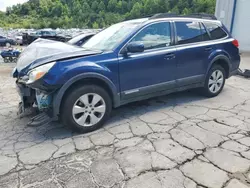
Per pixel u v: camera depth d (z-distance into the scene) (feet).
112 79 10.95
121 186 7.24
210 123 11.47
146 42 12.07
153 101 14.67
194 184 7.23
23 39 92.48
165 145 9.48
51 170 8.10
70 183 7.42
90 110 10.69
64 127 11.37
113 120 12.04
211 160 8.43
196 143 9.61
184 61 13.28
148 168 8.06
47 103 9.89
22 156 8.95
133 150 9.20
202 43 14.11
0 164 8.46
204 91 15.08
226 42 15.21
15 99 16.05
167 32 12.81
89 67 10.21
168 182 7.35
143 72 11.90
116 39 11.98
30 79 9.71
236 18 37.32
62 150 9.33
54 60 9.96
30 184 7.42
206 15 15.05
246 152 8.91
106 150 9.27
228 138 9.99
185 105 13.97
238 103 14.29
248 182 7.29
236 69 16.21
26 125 11.70
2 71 30.22
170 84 13.03
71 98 10.12
